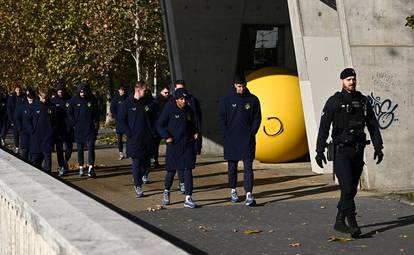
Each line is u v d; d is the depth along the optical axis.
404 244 13.95
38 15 63.59
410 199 20.00
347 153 14.51
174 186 24.28
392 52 22.45
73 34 59.75
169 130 19.27
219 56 36.75
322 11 27.28
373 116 14.74
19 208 8.35
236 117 19.62
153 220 17.11
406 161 22.47
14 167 11.08
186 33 36.28
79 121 27.02
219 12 36.56
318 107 27.41
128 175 27.73
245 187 19.47
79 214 6.71
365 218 17.02
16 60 72.44
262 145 30.59
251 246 13.83
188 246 13.74
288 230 15.59
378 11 22.44
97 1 57.34
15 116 26.03
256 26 37.88
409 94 22.55
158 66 65.25
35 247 7.28
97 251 5.15
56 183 9.18
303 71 27.48
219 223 16.62
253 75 32.00
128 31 57.12
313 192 22.19
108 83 71.00
